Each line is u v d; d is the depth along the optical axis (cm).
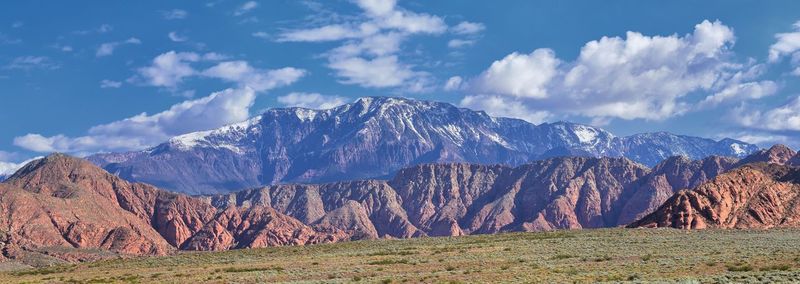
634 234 19212
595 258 13012
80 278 13838
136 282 12312
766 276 8562
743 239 16375
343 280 10844
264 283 11175
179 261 17475
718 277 8681
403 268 12850
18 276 15875
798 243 14650
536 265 12075
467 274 11138
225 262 16525
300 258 16475
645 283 8225
